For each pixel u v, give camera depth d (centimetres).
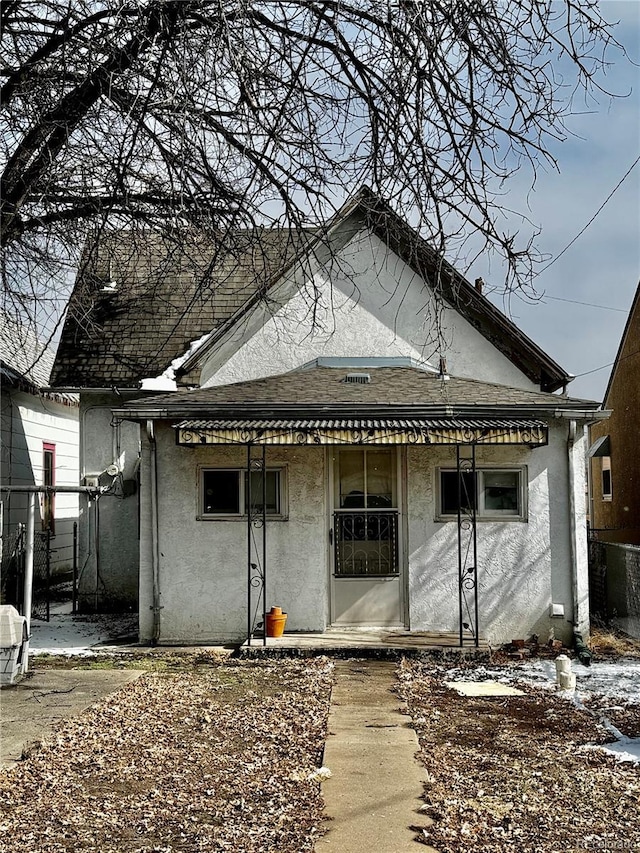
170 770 742
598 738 845
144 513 1373
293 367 1568
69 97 707
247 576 1350
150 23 682
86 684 1070
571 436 1354
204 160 741
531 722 906
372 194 710
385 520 1390
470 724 898
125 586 1752
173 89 698
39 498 2153
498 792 688
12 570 1855
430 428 1246
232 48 651
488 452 1369
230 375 1566
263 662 1223
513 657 1279
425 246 712
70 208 844
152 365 1719
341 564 1385
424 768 745
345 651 1249
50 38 732
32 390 1858
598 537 2728
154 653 1294
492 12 647
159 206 844
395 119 670
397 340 1570
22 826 618
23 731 852
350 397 1353
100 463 1762
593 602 1755
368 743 820
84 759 768
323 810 646
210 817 636
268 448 1377
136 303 1811
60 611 1778
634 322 2392
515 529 1355
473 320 1571
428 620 1355
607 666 1223
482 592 1350
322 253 1543
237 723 892
